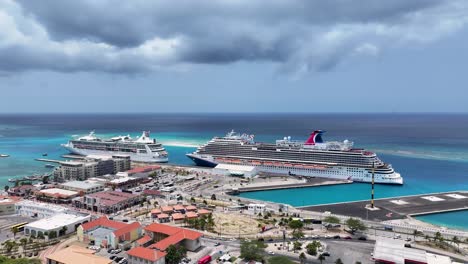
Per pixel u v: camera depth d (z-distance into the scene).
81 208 179.25
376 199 193.50
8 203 171.50
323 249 123.25
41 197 195.50
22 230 146.38
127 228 132.62
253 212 168.38
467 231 144.38
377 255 112.31
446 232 140.25
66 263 105.12
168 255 111.56
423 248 124.19
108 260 107.94
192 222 149.00
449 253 120.19
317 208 177.12
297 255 119.00
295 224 140.12
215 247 126.75
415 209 173.88
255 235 139.12
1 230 146.25
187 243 124.75
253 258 113.62
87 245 129.75
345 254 119.00
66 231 142.25
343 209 174.62
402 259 109.38
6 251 123.00
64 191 198.50
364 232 141.25
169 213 165.50
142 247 114.38
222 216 163.00
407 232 141.00
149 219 159.50
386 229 144.12
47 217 162.50
